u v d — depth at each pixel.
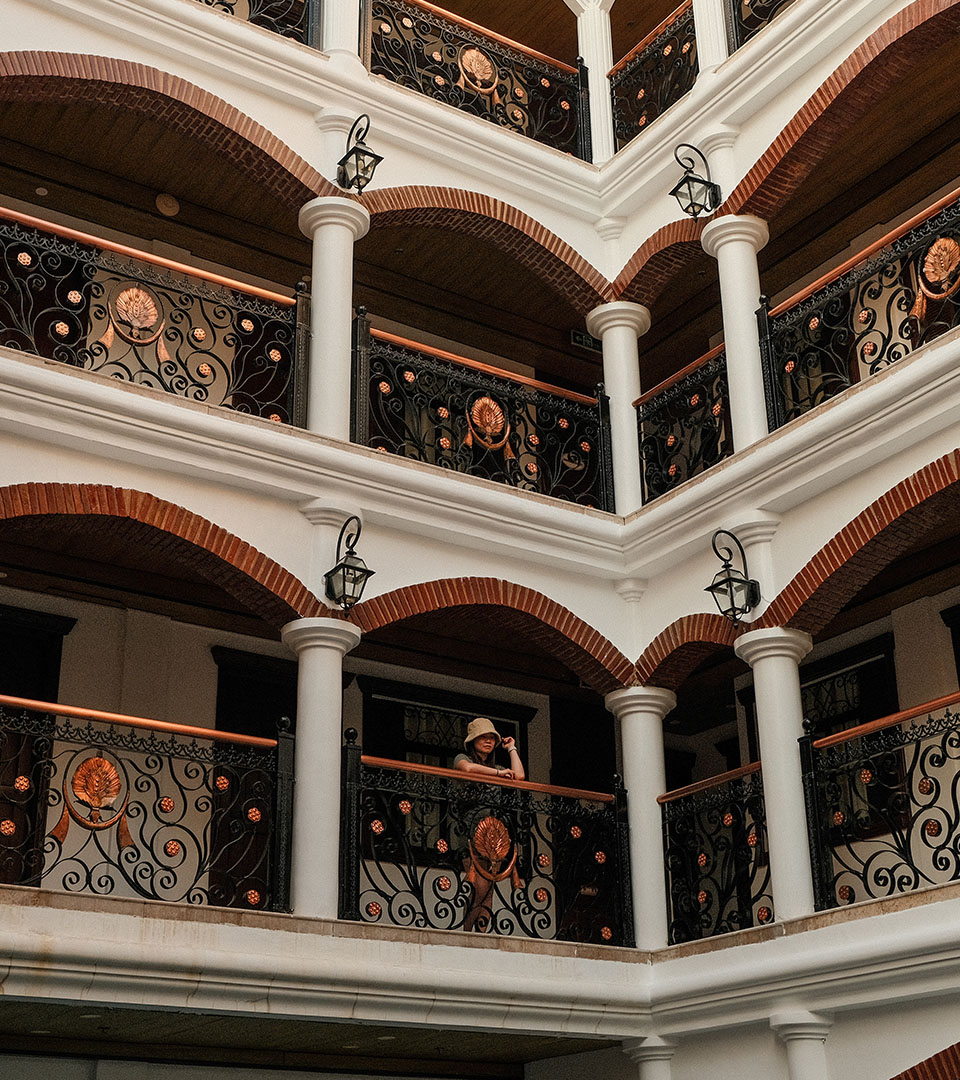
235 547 10.11
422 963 9.55
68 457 9.69
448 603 11.01
